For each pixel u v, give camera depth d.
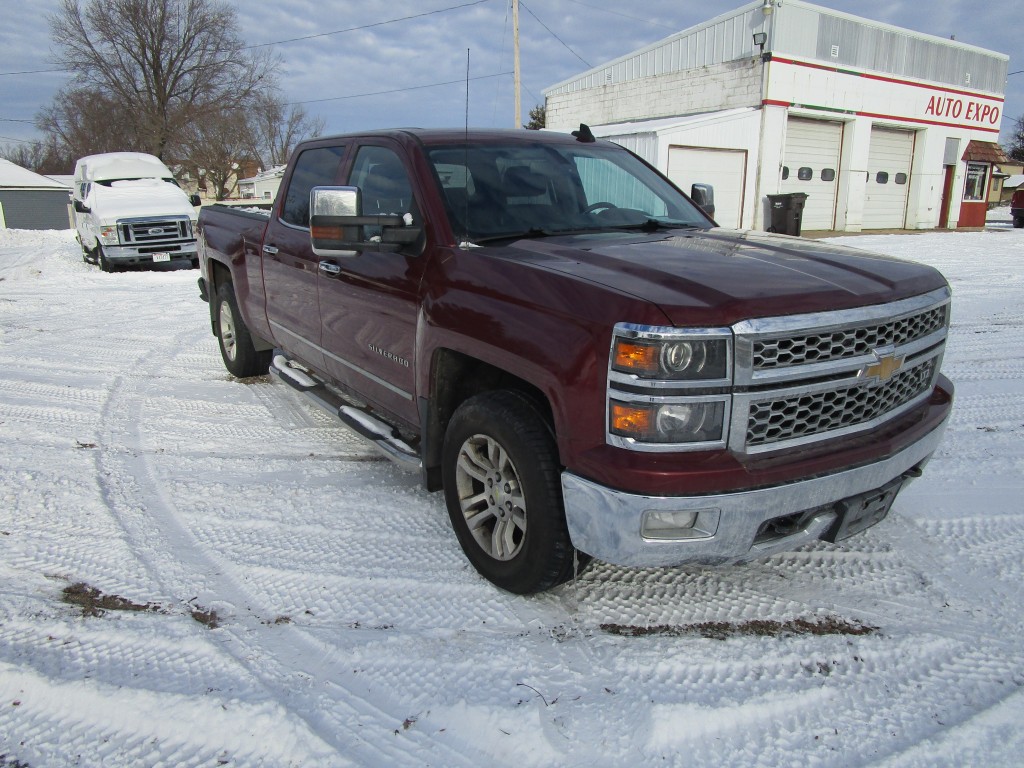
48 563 3.26
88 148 47.56
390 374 3.61
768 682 2.50
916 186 25.91
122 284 12.67
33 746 2.22
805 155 22.77
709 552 2.47
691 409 2.33
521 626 2.82
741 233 3.63
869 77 22.95
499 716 2.33
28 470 4.30
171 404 5.61
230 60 43.03
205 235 6.17
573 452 2.50
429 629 2.80
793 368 2.40
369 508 3.83
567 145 4.08
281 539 3.51
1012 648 2.67
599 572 3.21
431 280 3.18
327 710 2.37
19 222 40.41
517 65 24.88
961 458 4.39
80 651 2.63
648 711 2.35
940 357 3.06
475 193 3.45
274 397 5.76
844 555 3.34
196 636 2.73
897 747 2.21
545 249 3.03
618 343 2.35
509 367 2.71
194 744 2.22
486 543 3.08
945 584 3.09
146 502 3.90
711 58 22.11
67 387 6.04
